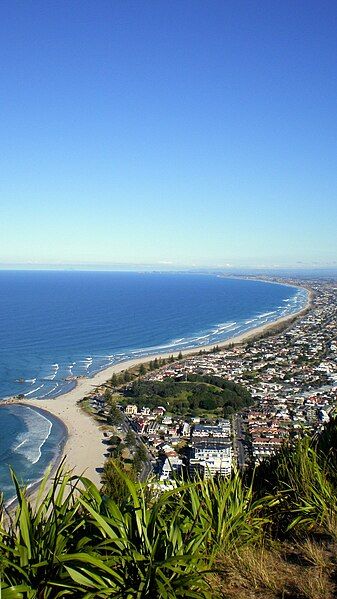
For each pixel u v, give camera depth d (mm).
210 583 4473
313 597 4379
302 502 6355
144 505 4297
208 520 5133
